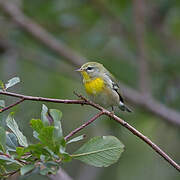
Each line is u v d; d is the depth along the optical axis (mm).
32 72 15164
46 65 15383
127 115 14445
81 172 13867
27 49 15828
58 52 15125
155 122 14977
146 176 13695
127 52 15594
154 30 16312
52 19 15953
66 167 13977
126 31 15797
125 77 15180
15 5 15703
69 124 14195
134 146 14156
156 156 14000
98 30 15734
